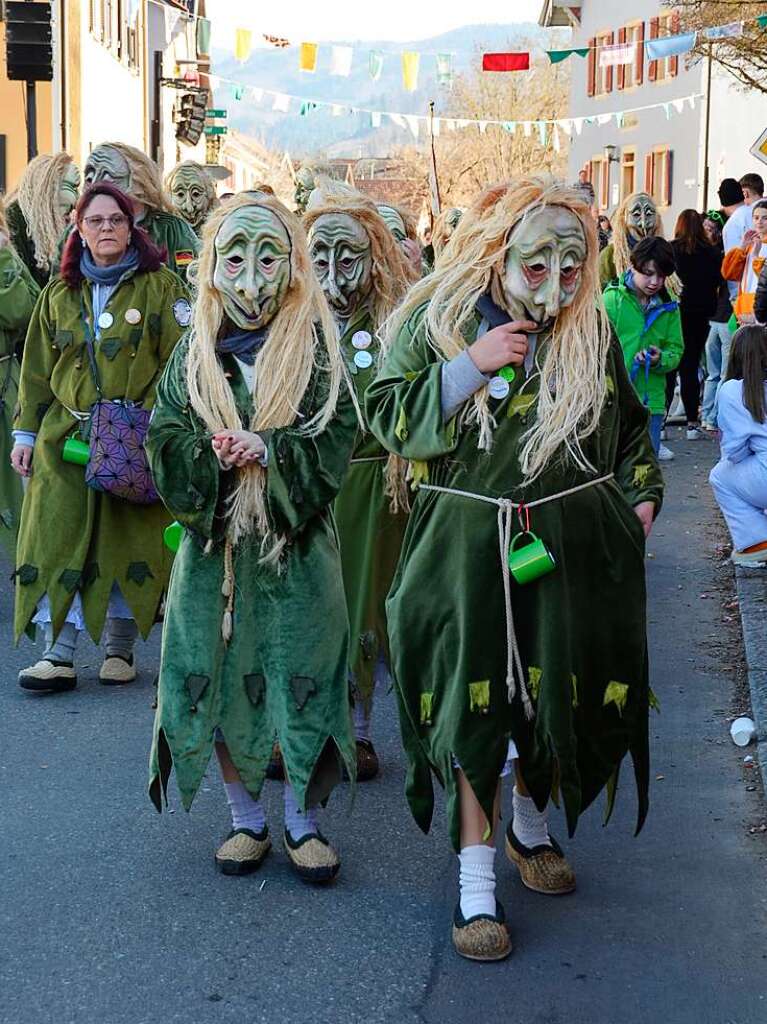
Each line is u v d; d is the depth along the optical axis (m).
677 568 8.59
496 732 3.93
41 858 4.66
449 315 4.02
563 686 3.95
